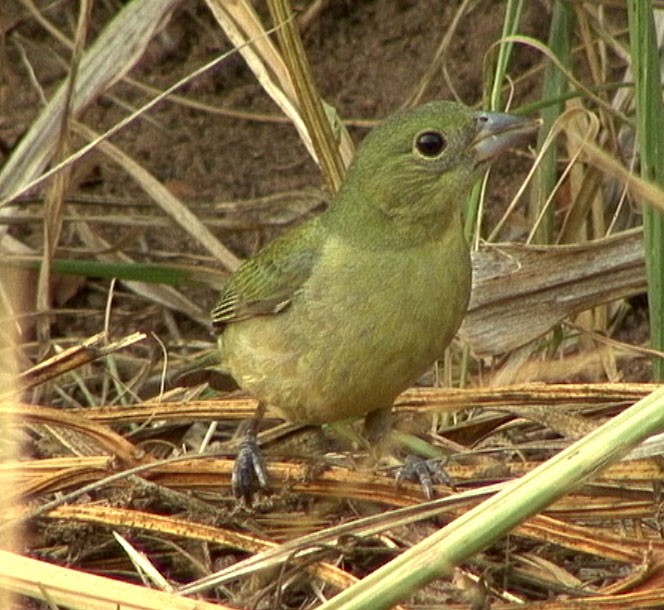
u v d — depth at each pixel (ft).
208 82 56.03
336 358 35.22
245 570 31.01
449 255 35.09
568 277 41.11
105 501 35.14
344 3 56.59
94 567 35.45
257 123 55.52
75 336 49.90
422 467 35.35
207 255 51.83
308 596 33.96
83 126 47.70
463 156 35.19
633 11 35.22
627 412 26.14
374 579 26.48
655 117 35.37
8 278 47.24
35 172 45.70
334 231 35.53
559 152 50.93
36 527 35.09
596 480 33.24
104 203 50.44
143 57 56.08
